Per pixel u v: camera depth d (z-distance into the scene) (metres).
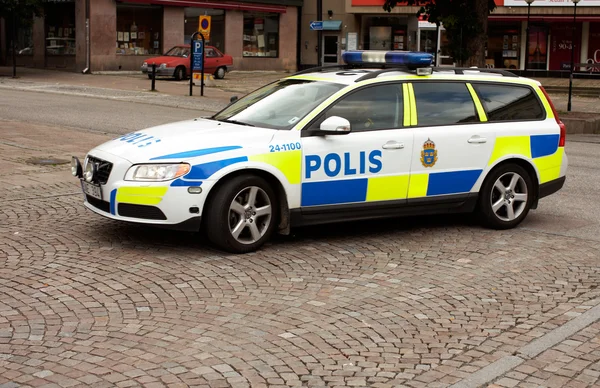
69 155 12.34
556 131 8.75
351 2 41.00
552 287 6.45
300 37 44.84
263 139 7.20
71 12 36.44
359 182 7.59
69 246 7.16
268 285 6.27
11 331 5.12
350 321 5.50
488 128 8.28
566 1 36.91
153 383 4.38
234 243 7.07
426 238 8.02
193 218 6.89
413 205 7.94
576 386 4.50
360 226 8.47
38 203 8.91
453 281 6.54
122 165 6.95
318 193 7.41
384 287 6.31
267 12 42.75
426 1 22.69
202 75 26.39
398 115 7.86
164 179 6.82
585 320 5.62
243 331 5.24
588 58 39.06
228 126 7.60
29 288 5.98
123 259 6.82
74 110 20.02
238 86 31.98
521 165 8.60
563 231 8.52
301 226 8.18
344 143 7.48
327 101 7.55
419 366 4.75
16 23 39.06
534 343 5.15
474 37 21.89
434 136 7.94
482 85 8.42
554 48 39.53
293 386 4.41
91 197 7.40
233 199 7.02
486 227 8.52
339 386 4.43
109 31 36.03
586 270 6.98
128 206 6.93
